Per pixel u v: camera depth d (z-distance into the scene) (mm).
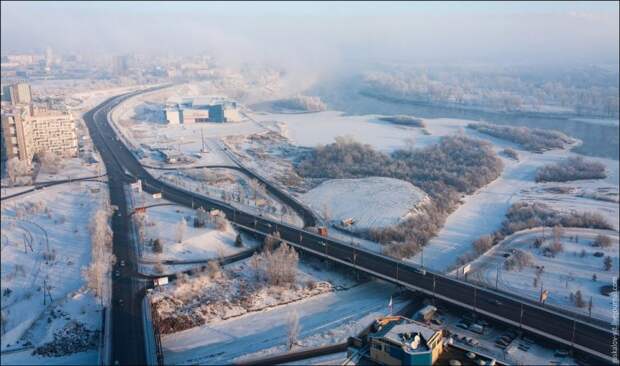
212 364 197750
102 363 197125
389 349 127250
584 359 194125
